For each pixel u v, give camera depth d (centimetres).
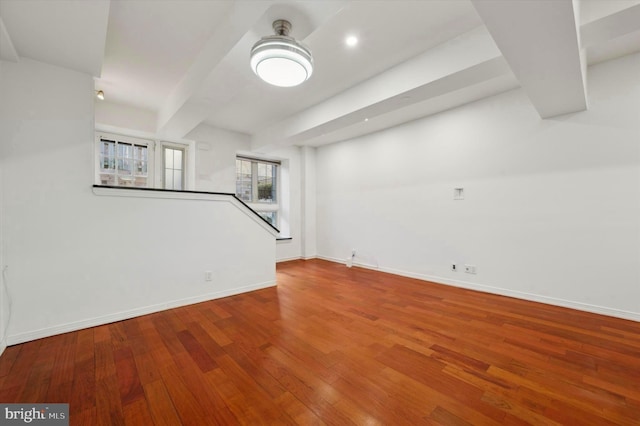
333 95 351
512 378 177
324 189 623
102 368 189
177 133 413
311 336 239
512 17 148
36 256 233
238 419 143
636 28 178
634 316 266
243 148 528
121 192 277
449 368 189
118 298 274
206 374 182
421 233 443
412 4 198
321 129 396
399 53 259
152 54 266
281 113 419
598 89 283
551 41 168
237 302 330
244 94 349
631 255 269
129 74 304
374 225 519
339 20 214
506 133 348
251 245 379
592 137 288
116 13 209
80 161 254
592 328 250
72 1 166
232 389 167
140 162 427
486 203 367
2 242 219
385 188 499
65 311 246
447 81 251
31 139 232
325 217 621
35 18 181
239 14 186
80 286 254
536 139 325
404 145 467
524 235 335
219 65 236
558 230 311
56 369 187
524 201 334
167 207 307
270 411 148
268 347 219
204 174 475
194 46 254
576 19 156
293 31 195
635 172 266
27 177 230
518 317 278
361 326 259
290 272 495
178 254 314
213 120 453
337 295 358
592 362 195
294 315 288
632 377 177
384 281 430
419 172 445
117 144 407
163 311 300
